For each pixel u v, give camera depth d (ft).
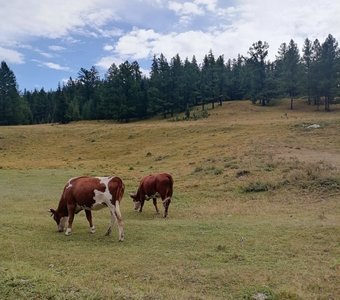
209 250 40.52
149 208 69.00
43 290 26.25
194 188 83.97
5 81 328.70
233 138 149.18
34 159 163.63
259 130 160.15
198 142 155.22
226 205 68.90
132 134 196.13
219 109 312.29
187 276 32.09
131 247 41.65
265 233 46.44
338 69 267.18
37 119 412.57
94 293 25.91
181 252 39.68
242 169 92.48
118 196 45.39
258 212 61.62
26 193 83.61
